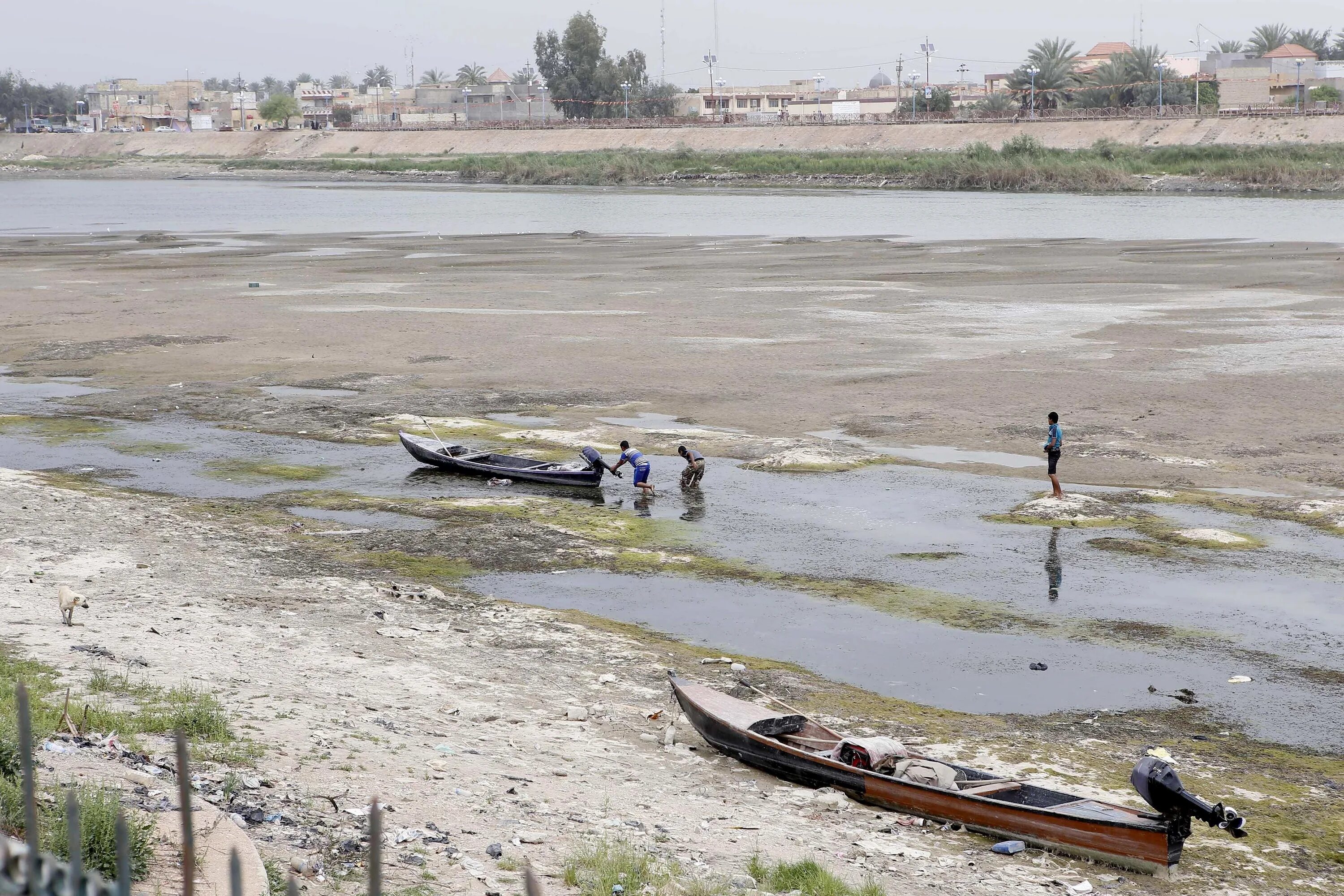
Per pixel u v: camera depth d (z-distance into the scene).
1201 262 77.25
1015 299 63.50
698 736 17.12
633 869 11.49
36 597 21.19
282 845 11.13
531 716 17.20
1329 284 65.44
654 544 27.61
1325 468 32.47
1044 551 26.66
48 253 95.50
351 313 62.34
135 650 18.22
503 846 12.01
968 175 162.50
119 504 29.95
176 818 11.05
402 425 39.59
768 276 75.06
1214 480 31.83
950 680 19.77
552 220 125.00
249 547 26.62
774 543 27.59
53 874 3.99
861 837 13.58
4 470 33.09
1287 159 147.50
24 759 4.47
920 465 33.94
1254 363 45.50
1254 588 24.09
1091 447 35.22
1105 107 197.88
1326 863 13.55
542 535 28.02
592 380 46.03
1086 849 13.28
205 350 53.03
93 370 49.59
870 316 58.91
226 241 104.88
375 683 18.05
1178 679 19.77
